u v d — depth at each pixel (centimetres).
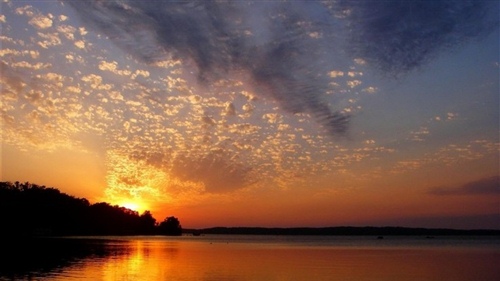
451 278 4522
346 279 4388
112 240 16788
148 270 4919
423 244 17350
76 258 6581
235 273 4750
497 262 6569
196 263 5962
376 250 10925
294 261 6575
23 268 4994
